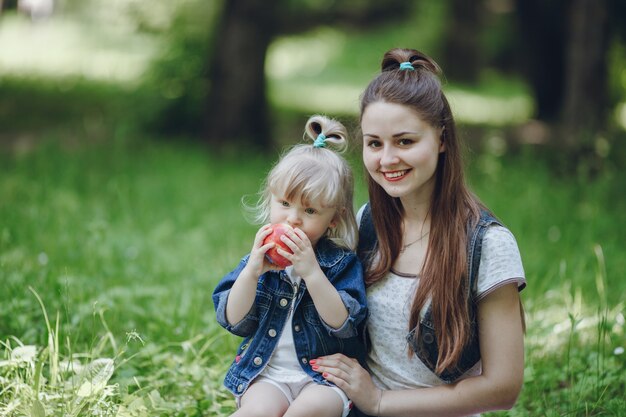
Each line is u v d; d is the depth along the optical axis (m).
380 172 2.93
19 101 16.19
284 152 3.52
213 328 4.43
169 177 9.66
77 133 13.02
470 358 2.91
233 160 11.41
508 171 10.02
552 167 10.34
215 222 7.58
